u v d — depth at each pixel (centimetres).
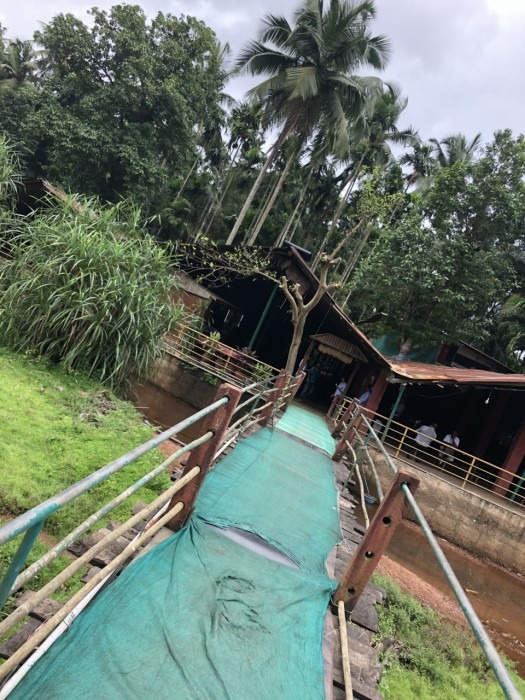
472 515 1323
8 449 621
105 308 987
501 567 1284
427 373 1595
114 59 2492
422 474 1359
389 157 3186
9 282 1073
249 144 4544
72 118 2412
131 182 2486
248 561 383
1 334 1019
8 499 519
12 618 181
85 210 1141
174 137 2612
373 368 1719
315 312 2050
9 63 3941
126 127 2464
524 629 980
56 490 578
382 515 375
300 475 727
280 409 1284
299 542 470
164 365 1573
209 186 4156
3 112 3056
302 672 287
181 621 283
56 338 1018
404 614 643
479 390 1792
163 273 1173
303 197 3544
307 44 2233
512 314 2428
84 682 224
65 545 193
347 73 2286
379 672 324
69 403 865
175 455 315
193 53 2623
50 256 1027
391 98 3206
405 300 2131
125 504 616
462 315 2167
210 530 411
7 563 423
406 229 2098
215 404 366
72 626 252
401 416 1984
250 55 2356
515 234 2089
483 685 589
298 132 2420
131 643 255
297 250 1777
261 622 313
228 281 1916
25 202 1605
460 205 2069
